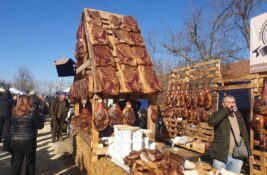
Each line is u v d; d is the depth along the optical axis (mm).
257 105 5086
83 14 6434
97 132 5293
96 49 5676
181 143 7129
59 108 11367
